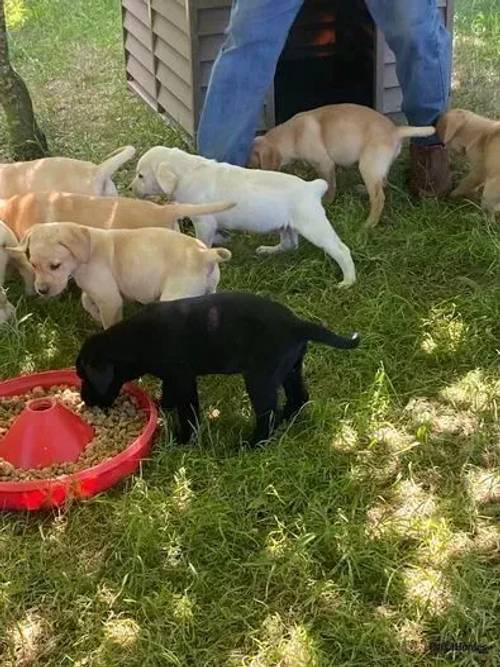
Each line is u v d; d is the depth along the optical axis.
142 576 1.32
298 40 2.91
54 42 3.32
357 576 1.31
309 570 1.32
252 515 1.41
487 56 3.05
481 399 1.63
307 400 1.59
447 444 1.54
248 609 1.27
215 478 1.47
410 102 2.22
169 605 1.27
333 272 1.99
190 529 1.38
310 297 1.92
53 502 1.42
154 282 1.68
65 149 2.58
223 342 1.46
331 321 1.84
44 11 3.54
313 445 1.53
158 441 1.56
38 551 1.37
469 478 1.47
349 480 1.46
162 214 1.81
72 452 1.49
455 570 1.30
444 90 2.22
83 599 1.30
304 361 1.71
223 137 2.15
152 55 2.68
